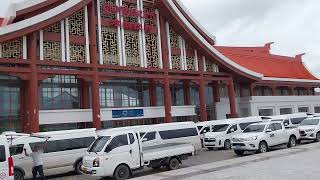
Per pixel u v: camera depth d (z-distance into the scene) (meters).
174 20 34.75
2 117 27.17
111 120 31.23
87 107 30.70
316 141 28.25
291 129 26.44
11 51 26.70
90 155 17.64
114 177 17.52
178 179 15.78
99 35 30.64
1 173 13.23
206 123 31.77
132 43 32.69
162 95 36.09
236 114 39.53
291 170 15.50
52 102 29.31
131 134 18.56
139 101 34.44
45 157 20.61
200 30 38.28
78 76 28.86
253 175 14.94
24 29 26.67
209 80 37.50
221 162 19.53
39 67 27.50
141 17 33.34
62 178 20.66
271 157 20.08
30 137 20.48
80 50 29.80
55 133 21.48
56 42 28.77
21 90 28.27
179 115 35.78
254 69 48.16
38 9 28.67
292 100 48.72
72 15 29.77
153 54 34.00
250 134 23.97
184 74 35.94
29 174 20.00
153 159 19.00
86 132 22.66
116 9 31.80
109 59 31.00
